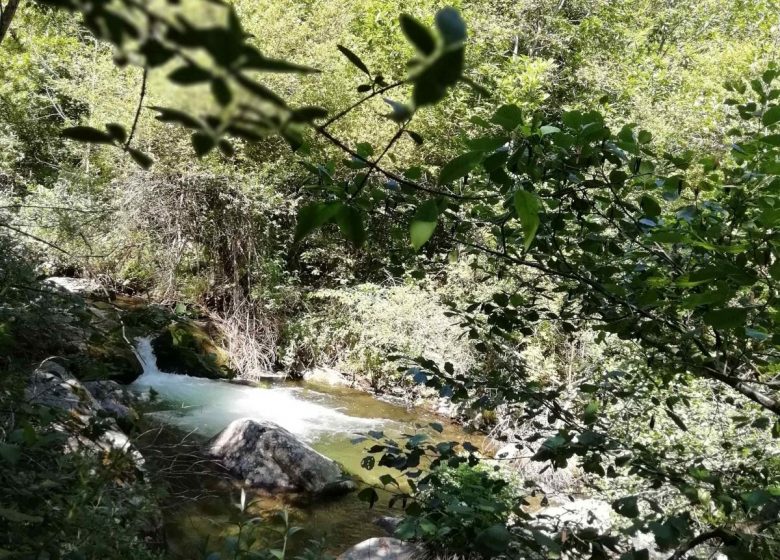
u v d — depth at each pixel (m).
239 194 9.03
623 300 1.78
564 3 14.84
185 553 4.09
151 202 8.66
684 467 2.01
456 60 0.39
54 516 1.42
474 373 2.17
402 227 2.02
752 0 12.18
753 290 1.52
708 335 1.99
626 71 13.04
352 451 6.78
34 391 2.65
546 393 2.08
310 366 9.53
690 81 9.97
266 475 5.60
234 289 9.41
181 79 0.37
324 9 11.34
